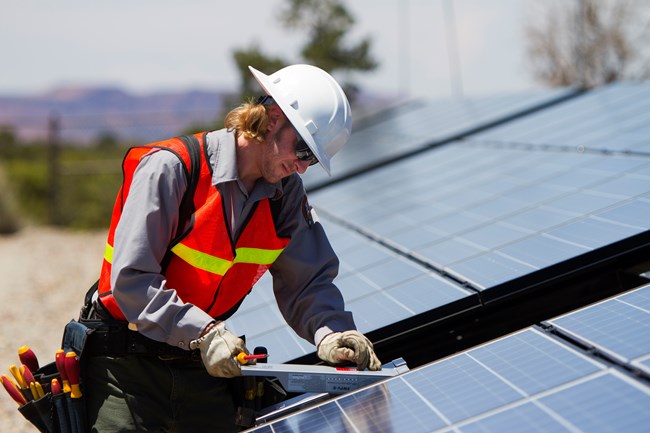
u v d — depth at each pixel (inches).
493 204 260.5
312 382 140.4
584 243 185.2
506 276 182.1
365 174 444.8
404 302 191.0
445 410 121.7
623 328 128.6
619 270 190.1
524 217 228.5
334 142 148.2
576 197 230.8
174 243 144.2
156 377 149.7
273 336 197.5
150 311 137.1
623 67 1208.8
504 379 125.6
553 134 358.3
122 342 147.8
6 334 417.1
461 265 202.1
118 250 137.6
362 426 125.1
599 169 255.1
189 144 145.5
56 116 1003.9
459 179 329.4
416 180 365.4
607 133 311.4
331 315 155.8
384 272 224.2
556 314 193.0
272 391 162.7
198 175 143.3
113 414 146.1
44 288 544.1
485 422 113.0
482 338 193.9
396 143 530.0
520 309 193.8
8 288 544.7
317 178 485.7
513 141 376.8
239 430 155.5
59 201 966.4
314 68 152.3
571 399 111.3
